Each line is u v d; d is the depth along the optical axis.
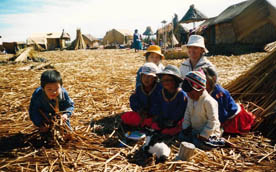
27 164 2.57
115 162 2.60
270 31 14.31
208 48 16.98
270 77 3.90
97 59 14.45
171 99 3.26
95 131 3.47
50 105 3.15
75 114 4.18
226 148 2.92
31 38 38.97
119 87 6.14
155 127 3.40
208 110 2.90
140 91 3.54
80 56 17.53
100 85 6.42
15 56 13.87
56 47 42.03
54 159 2.67
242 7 14.88
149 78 3.26
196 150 2.80
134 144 3.07
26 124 3.74
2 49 40.69
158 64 4.43
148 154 2.75
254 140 3.08
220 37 16.08
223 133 3.31
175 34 23.72
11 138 3.27
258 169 2.42
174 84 3.15
